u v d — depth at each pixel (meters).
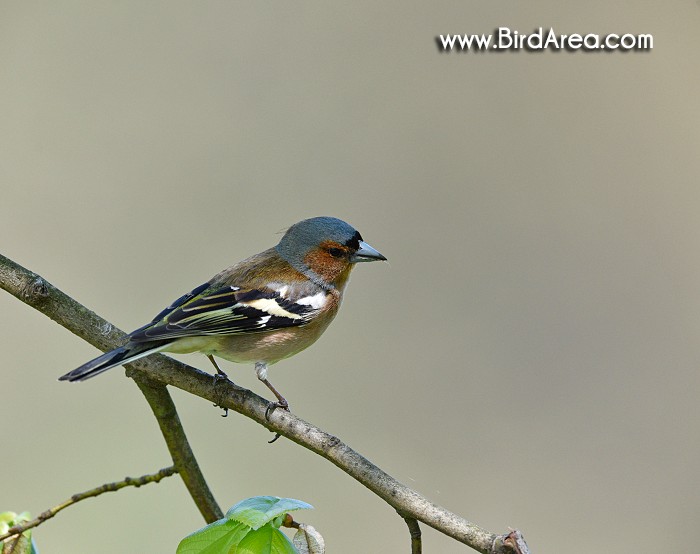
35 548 6.79
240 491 13.97
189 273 17.22
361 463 7.14
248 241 17.84
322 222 10.77
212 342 10.05
